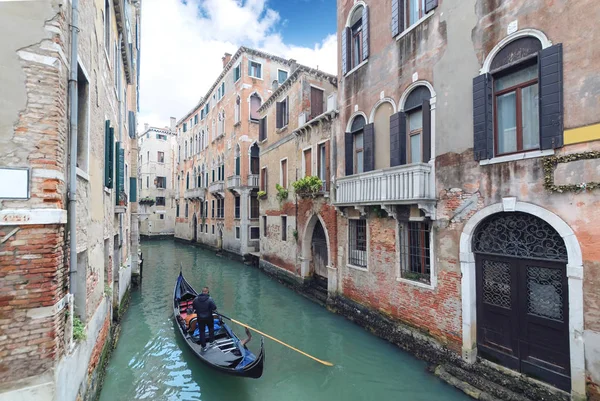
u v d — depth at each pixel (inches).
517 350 221.0
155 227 1486.2
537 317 210.8
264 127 708.7
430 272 278.4
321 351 308.5
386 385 250.1
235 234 864.3
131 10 596.7
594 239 179.9
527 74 219.0
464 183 249.6
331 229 435.5
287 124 596.4
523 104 221.3
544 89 201.0
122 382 259.8
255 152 855.1
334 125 423.5
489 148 232.4
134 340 340.2
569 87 191.2
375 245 343.9
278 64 896.9
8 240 139.1
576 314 187.2
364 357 292.4
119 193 385.4
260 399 239.3
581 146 185.5
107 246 311.1
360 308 367.9
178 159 1430.9
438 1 272.5
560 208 194.1
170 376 270.4
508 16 222.8
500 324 231.1
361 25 379.2
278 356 301.9
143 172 1547.7
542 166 202.4
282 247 604.7
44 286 144.6
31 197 143.6
